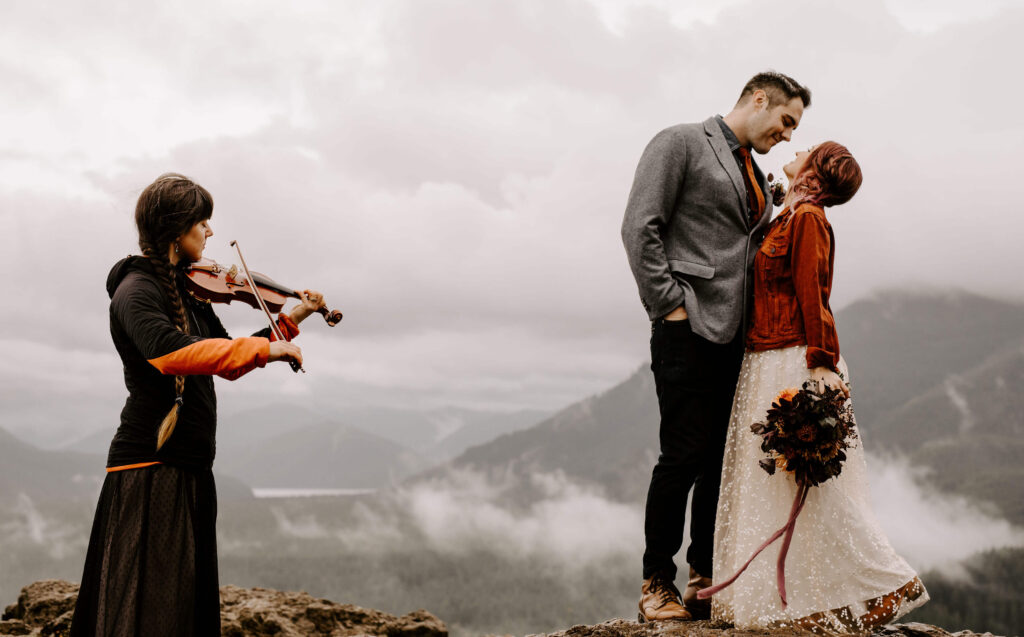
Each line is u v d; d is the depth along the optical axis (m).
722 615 3.45
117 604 2.48
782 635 3.19
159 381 2.61
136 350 2.60
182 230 2.69
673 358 3.64
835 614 3.34
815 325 3.44
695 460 3.61
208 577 2.66
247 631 5.18
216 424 2.77
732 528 3.55
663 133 3.77
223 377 2.50
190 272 2.94
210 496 2.71
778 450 3.32
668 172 3.70
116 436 2.64
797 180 3.71
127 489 2.56
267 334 3.19
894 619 3.35
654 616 3.58
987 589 182.88
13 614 5.98
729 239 3.72
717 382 3.66
